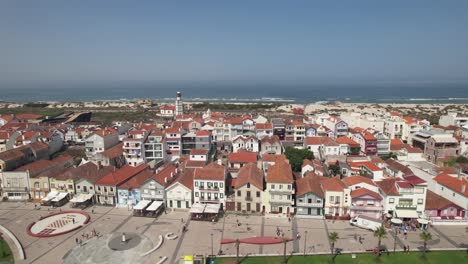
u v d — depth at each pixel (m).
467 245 76.19
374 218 87.56
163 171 108.56
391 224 86.38
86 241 79.44
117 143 162.12
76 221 91.25
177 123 185.12
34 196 108.56
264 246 76.62
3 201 107.00
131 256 72.50
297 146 170.12
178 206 98.62
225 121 181.25
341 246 76.25
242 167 116.50
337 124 175.25
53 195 104.50
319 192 92.44
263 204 94.81
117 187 101.88
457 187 93.94
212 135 179.12
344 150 146.00
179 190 97.69
